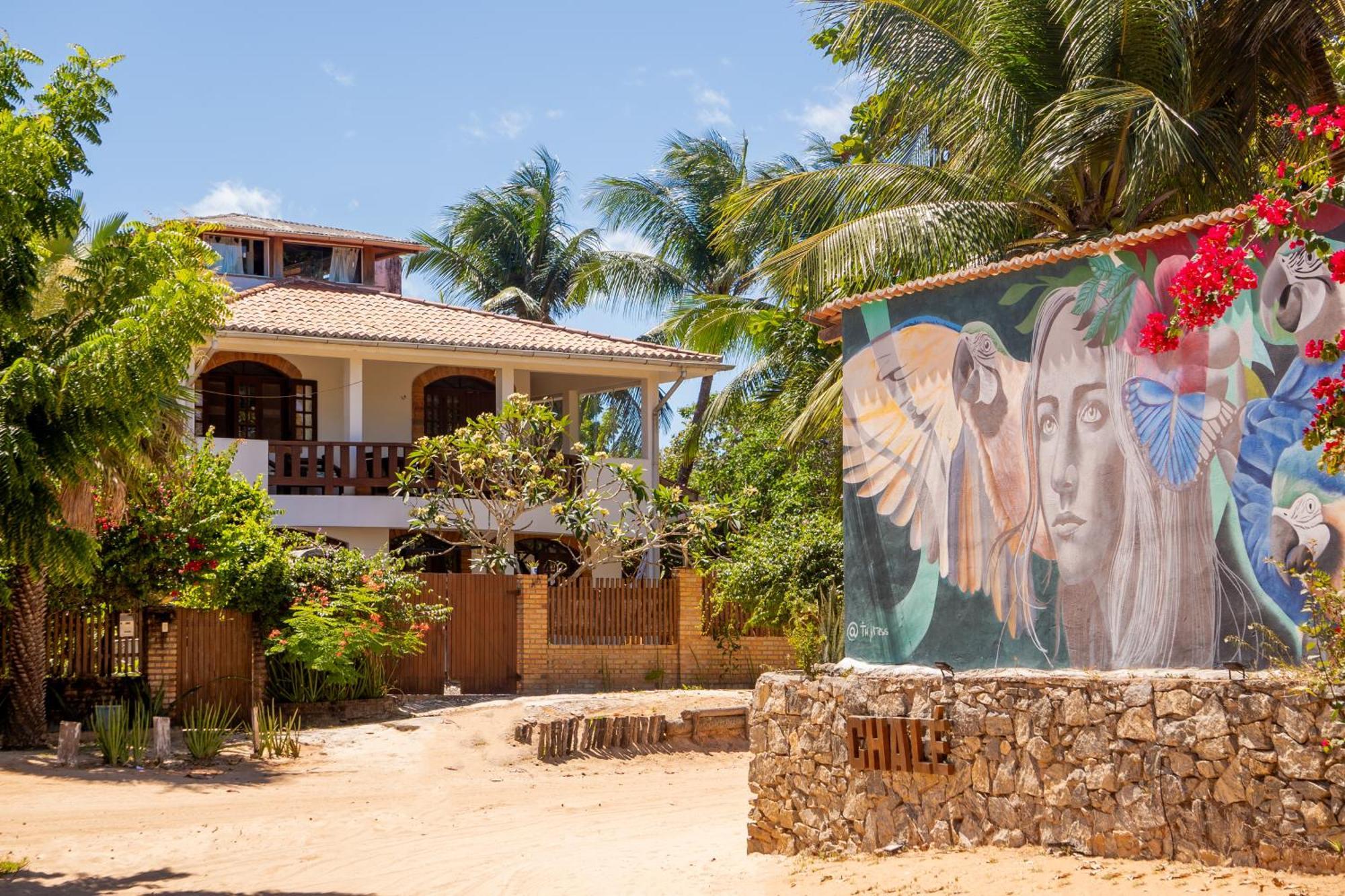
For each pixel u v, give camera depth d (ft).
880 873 30.83
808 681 36.60
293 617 66.13
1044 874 27.89
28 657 58.70
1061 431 31.37
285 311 93.45
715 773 59.62
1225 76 54.44
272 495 88.07
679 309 105.09
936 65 54.60
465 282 145.28
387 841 42.86
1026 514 31.99
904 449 35.24
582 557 83.20
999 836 30.58
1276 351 27.45
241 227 109.81
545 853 40.37
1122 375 30.14
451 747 61.11
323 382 96.17
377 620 68.13
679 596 79.10
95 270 37.81
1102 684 28.84
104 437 34.73
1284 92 56.03
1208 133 50.93
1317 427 23.66
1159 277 29.63
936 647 33.94
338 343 88.17
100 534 62.13
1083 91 49.11
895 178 56.03
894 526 35.35
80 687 63.57
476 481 87.25
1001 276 33.14
